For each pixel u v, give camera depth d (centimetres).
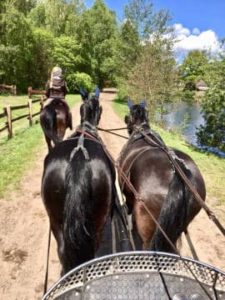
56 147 420
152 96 2241
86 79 4519
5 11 3484
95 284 306
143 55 2467
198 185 399
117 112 2670
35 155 1096
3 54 3406
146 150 438
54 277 486
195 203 367
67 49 4497
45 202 381
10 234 599
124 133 1677
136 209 396
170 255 306
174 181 360
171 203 350
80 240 331
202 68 1533
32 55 3766
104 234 591
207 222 694
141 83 2262
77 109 2438
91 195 356
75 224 332
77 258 335
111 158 422
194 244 603
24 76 3762
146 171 400
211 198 815
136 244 492
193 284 313
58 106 792
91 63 4888
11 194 769
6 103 2433
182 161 397
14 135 1370
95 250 380
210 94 1417
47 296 268
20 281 476
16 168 941
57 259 530
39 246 566
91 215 351
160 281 314
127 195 448
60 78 830
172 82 2294
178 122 2695
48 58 3950
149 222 384
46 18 4853
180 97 2392
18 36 3550
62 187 362
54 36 4716
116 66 3500
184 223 359
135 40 3234
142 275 315
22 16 3556
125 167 457
